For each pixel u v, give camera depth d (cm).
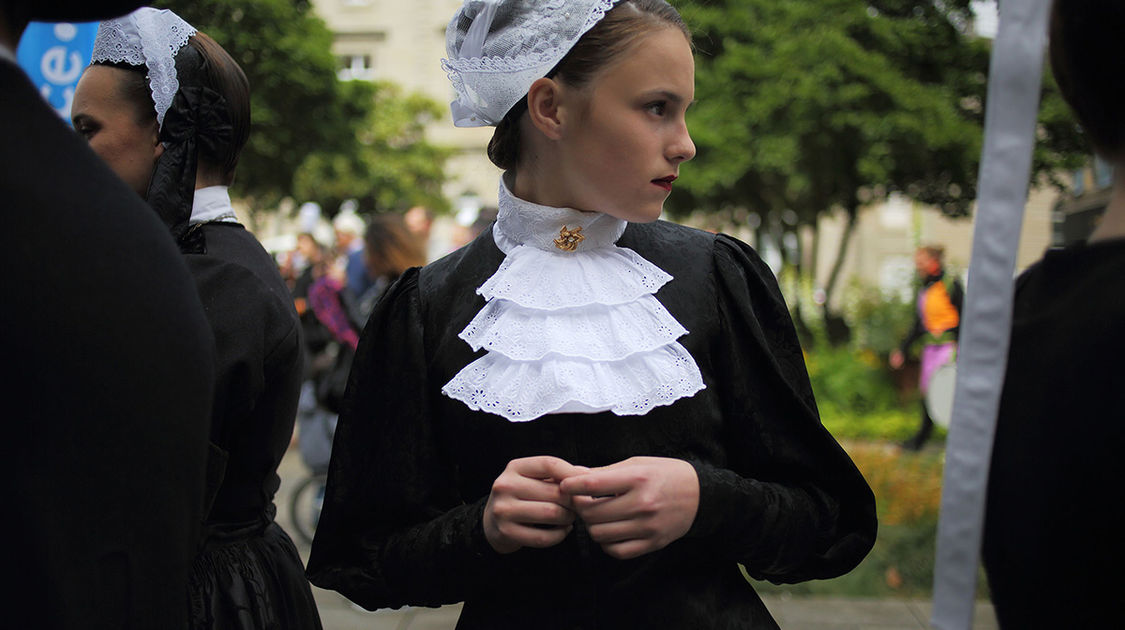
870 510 133
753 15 1209
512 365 126
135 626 75
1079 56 95
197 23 575
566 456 125
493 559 123
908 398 969
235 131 163
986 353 99
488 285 131
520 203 132
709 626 127
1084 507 92
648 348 124
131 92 154
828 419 902
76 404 71
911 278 1087
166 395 76
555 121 125
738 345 134
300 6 1248
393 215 442
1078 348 94
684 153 123
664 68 120
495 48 127
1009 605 102
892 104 1044
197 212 158
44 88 229
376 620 399
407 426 136
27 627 70
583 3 121
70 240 72
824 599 420
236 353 141
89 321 72
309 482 508
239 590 150
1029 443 98
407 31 2627
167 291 78
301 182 1537
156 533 76
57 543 70
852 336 1130
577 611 126
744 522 122
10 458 69
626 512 113
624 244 136
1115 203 97
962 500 100
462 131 2622
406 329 139
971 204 1162
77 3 84
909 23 984
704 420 129
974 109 1014
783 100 1130
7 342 69
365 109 1518
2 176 70
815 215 1568
